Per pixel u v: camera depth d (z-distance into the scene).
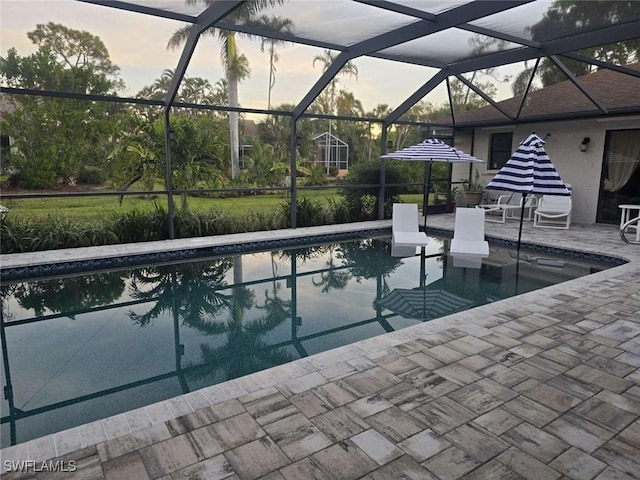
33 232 7.52
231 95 16.19
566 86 9.95
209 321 5.22
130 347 4.47
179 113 11.97
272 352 4.36
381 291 6.34
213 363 4.12
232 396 2.95
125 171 10.57
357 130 13.04
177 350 4.41
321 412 2.76
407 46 8.10
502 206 11.20
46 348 4.44
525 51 8.02
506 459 2.34
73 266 7.06
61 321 5.19
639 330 4.12
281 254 8.59
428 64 9.27
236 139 14.81
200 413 2.75
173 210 8.68
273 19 6.64
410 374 3.26
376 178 11.78
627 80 9.38
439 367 3.37
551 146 11.52
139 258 7.59
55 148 9.92
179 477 2.19
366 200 11.73
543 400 2.91
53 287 6.41
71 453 2.38
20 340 4.62
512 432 2.57
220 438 2.50
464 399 2.91
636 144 10.14
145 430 2.58
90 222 8.23
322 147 13.77
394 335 4.00
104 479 2.18
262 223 9.95
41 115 9.91
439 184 12.97
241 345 4.54
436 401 2.89
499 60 8.52
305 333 4.84
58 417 3.20
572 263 7.71
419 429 2.59
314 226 10.55
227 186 11.83
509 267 7.52
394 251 8.85
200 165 10.93
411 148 9.06
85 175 10.33
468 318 4.45
